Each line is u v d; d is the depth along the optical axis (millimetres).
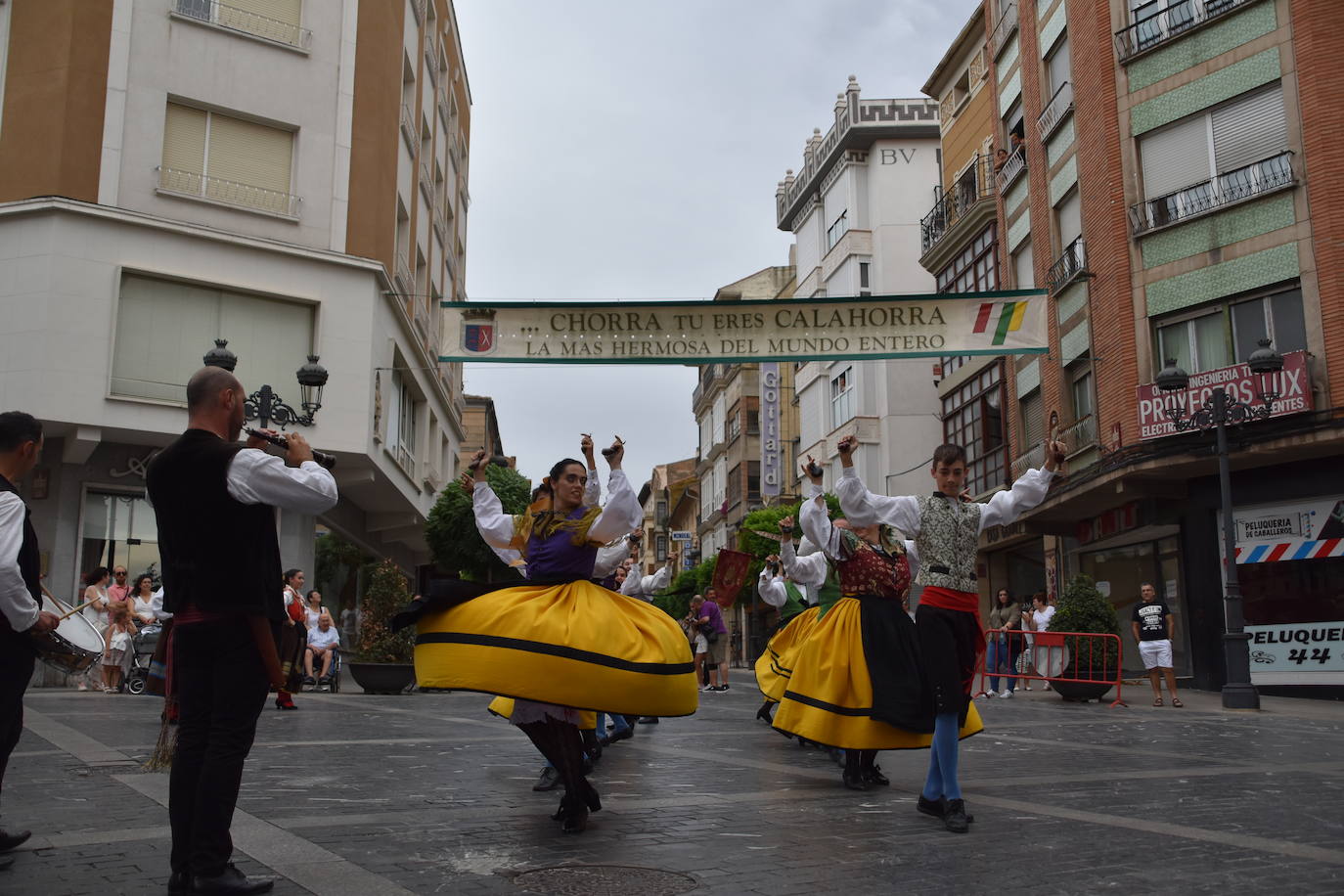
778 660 8320
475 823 5176
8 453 4277
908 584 6504
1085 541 24891
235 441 4137
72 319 19312
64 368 19156
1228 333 20188
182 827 3779
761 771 7426
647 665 5051
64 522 19562
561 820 5074
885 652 6129
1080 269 23750
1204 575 20609
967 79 32750
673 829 5059
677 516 82875
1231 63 20422
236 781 3754
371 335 22438
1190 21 21172
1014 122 28469
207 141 21391
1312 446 18266
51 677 18250
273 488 3768
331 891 3781
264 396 15609
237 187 21625
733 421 55625
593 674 4922
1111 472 20875
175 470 3846
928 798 5496
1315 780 7062
